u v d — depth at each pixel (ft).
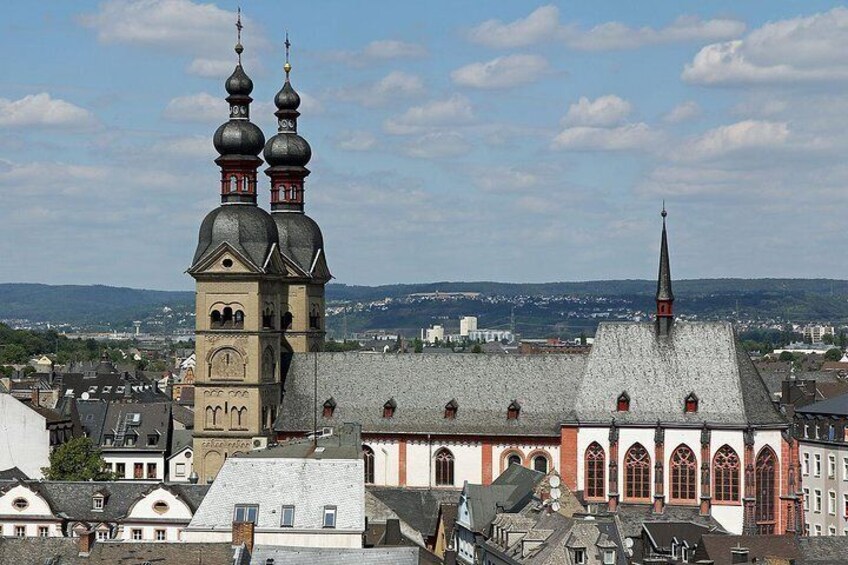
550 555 618.44
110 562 580.71
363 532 642.22
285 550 592.60
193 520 647.15
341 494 653.30
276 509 647.97
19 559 623.36
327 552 590.55
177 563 579.07
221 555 582.35
